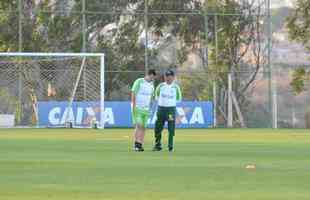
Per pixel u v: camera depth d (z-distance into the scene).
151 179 44.12
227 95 161.25
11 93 154.50
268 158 62.12
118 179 44.06
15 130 129.38
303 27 165.12
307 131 134.38
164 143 87.56
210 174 47.22
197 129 146.62
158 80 160.62
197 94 161.25
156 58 161.50
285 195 36.53
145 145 83.06
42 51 158.38
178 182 42.50
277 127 163.50
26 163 55.50
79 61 156.62
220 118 160.12
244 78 162.12
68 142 88.00
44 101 151.88
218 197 35.62
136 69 160.88
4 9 158.00
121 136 105.06
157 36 161.88
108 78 159.62
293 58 164.75
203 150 73.75
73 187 39.75
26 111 153.62
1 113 153.62
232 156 64.62
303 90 165.00
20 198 35.09
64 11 159.75
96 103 152.12
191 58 162.12
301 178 44.84
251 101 162.12
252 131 133.88
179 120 155.38
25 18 158.25
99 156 63.91
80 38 159.75
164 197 35.53
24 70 155.12
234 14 163.12
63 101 153.00
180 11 162.25
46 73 155.62
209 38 162.50
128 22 161.12
